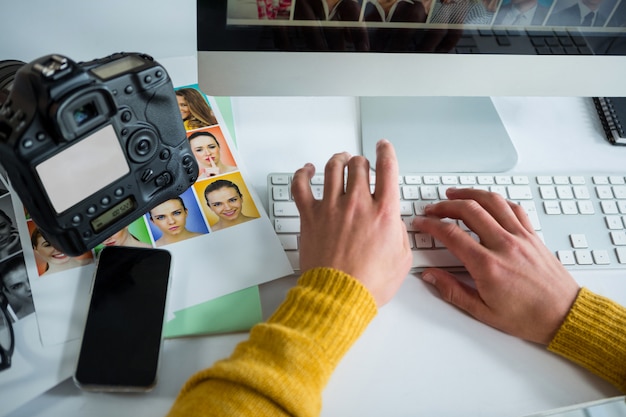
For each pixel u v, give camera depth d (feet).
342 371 1.34
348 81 1.56
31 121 0.98
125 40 1.85
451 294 1.48
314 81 1.54
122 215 1.32
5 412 1.20
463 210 1.53
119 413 1.23
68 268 1.40
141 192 1.33
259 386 1.04
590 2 1.43
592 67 1.64
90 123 1.06
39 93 0.96
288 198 1.59
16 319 1.32
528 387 1.36
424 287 1.52
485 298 1.43
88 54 1.80
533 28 1.49
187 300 1.40
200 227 1.51
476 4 1.39
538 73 1.63
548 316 1.38
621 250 1.61
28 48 1.77
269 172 1.69
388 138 1.79
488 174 1.73
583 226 1.65
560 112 1.98
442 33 1.46
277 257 1.49
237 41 1.38
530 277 1.41
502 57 1.56
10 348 1.28
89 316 1.29
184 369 1.31
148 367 1.25
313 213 1.44
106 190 1.22
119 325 1.29
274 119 1.81
